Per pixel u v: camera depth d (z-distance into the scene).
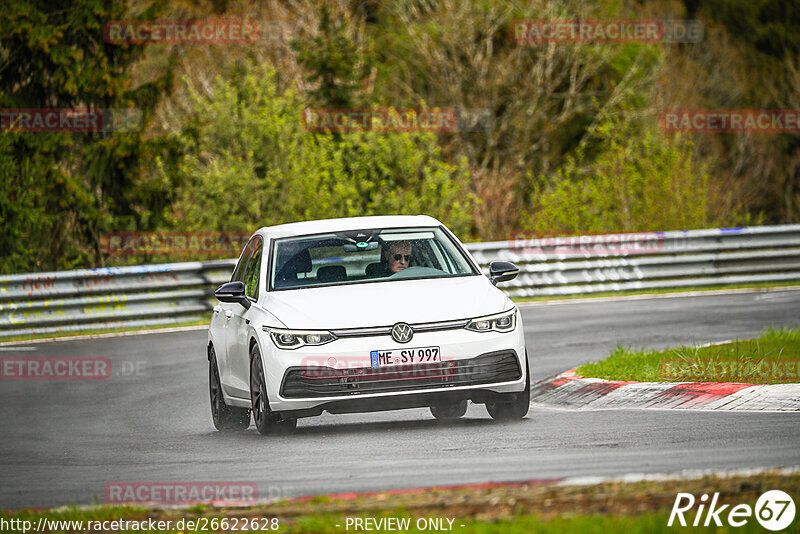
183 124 132.62
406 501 23.30
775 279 96.31
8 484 31.19
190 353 66.81
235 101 119.25
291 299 36.69
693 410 37.44
